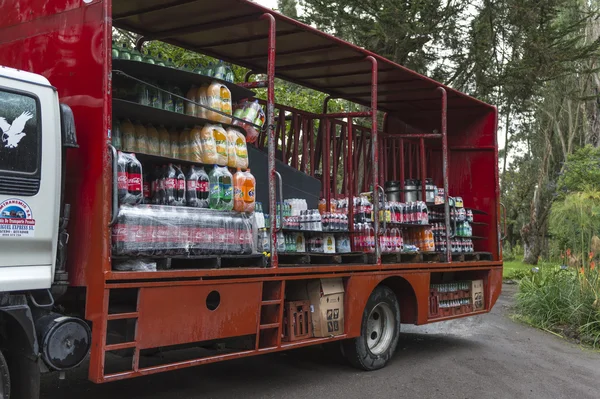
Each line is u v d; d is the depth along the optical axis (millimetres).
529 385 6715
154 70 5090
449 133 10297
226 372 6668
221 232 5215
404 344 8852
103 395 5520
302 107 13414
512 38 16656
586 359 8312
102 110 4383
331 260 6867
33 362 4016
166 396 5582
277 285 5777
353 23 15266
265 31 6531
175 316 4703
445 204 8633
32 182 4062
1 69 4039
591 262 10656
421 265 7922
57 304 4754
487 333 9859
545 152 30984
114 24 6316
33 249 4062
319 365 7234
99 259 4281
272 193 5719
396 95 9172
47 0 4887
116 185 4293
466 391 6328
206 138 5246
